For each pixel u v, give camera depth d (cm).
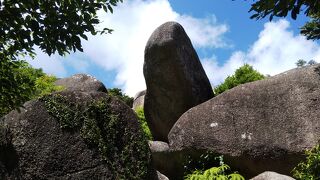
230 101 930
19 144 733
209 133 918
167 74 1045
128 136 777
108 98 795
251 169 880
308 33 676
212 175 836
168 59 1036
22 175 721
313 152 743
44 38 454
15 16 435
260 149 870
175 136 952
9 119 749
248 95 921
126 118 789
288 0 497
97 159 749
